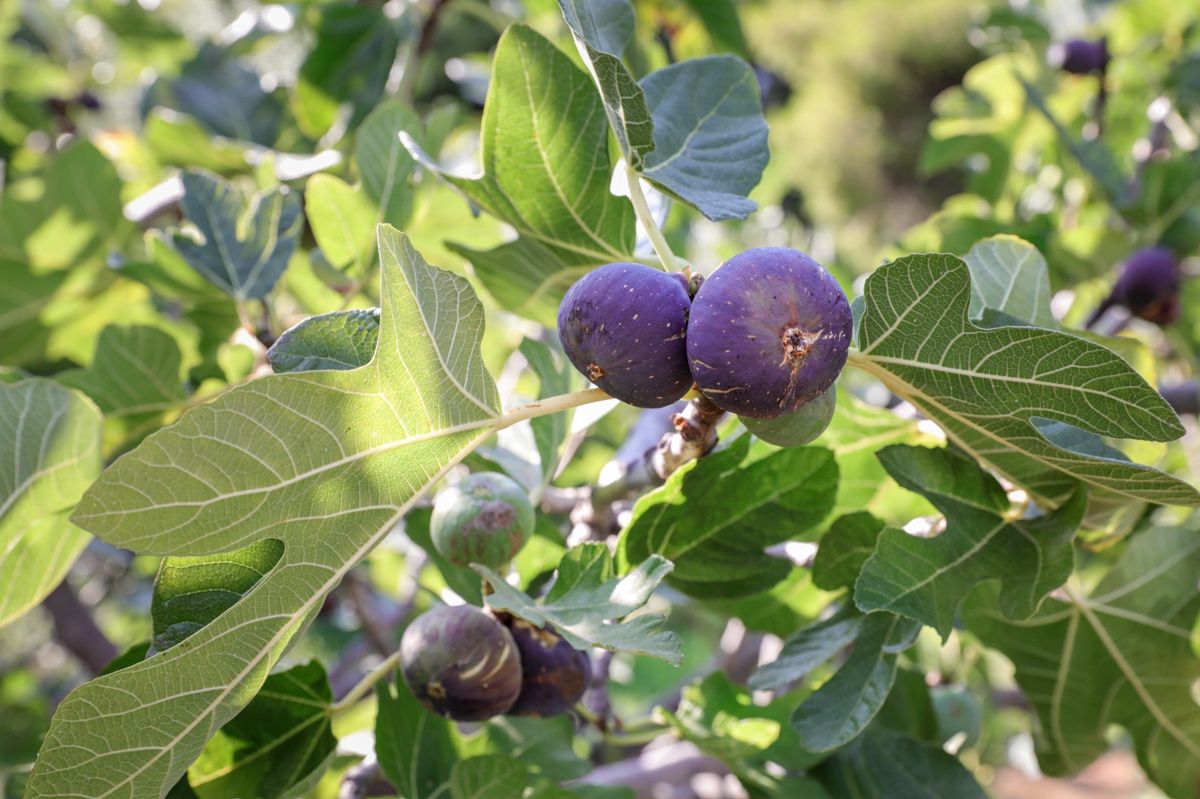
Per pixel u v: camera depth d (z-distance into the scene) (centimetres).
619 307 41
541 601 48
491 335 94
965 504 53
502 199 55
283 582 44
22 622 178
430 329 44
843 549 56
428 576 90
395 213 68
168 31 143
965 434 50
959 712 75
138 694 42
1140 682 63
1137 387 43
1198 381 103
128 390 70
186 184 72
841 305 41
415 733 59
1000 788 304
